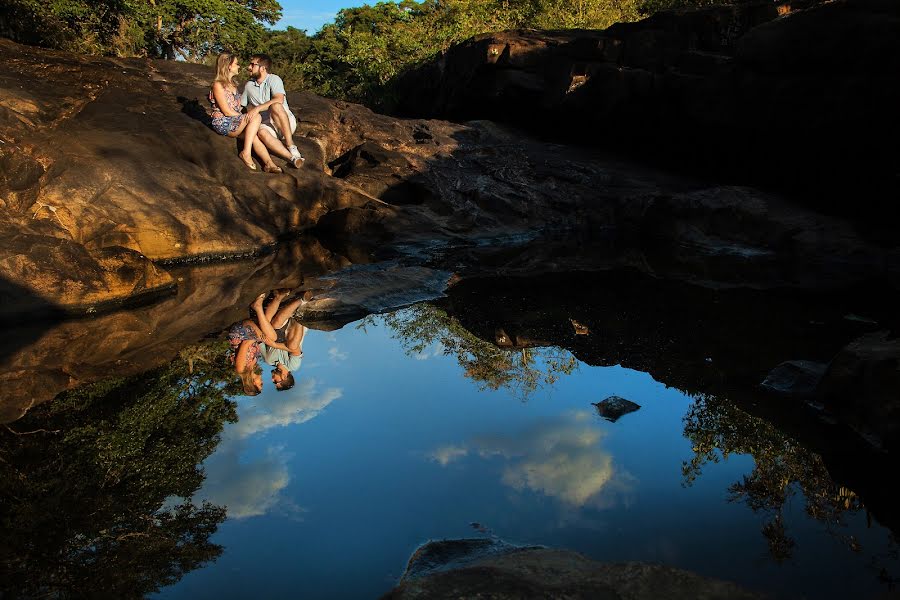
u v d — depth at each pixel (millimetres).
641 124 11773
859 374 3873
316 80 23906
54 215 6406
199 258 7609
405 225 9383
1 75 8148
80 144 7180
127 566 2572
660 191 10211
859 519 2846
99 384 4434
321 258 8094
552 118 13273
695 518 2850
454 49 16438
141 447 3609
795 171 9367
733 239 8969
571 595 2158
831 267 7832
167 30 32562
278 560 2602
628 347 5289
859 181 8445
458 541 2668
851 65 8336
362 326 5895
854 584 2385
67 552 2678
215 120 8773
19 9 15141
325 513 2939
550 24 23578
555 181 10898
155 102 9227
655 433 3750
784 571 2471
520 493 3084
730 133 10125
